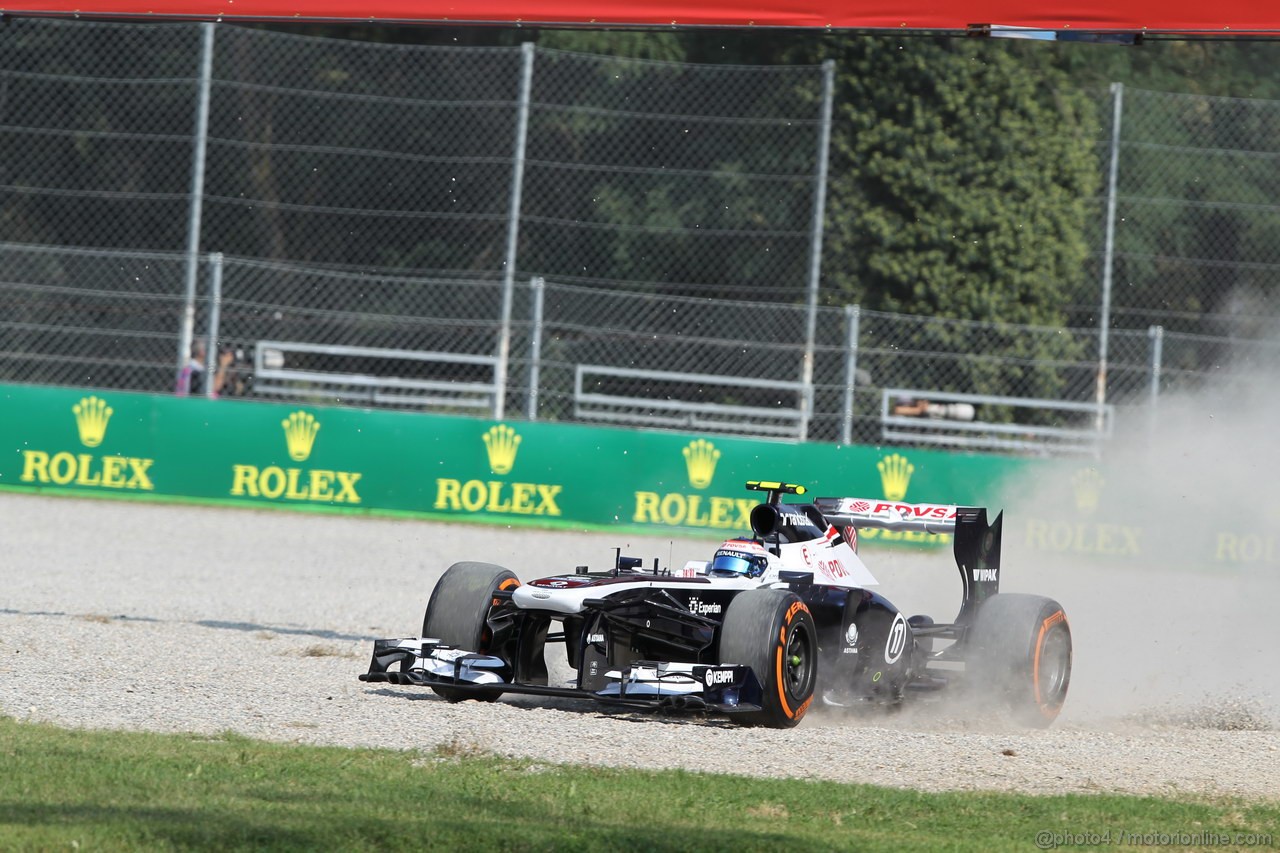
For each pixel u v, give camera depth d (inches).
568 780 830.5
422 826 695.7
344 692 1138.0
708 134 3614.7
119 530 2257.6
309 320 2650.1
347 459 2534.5
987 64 3464.6
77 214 3597.4
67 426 2541.8
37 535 2172.7
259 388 2758.4
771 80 3604.8
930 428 3002.0
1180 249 3503.9
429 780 812.0
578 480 2517.2
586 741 975.0
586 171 3654.0
